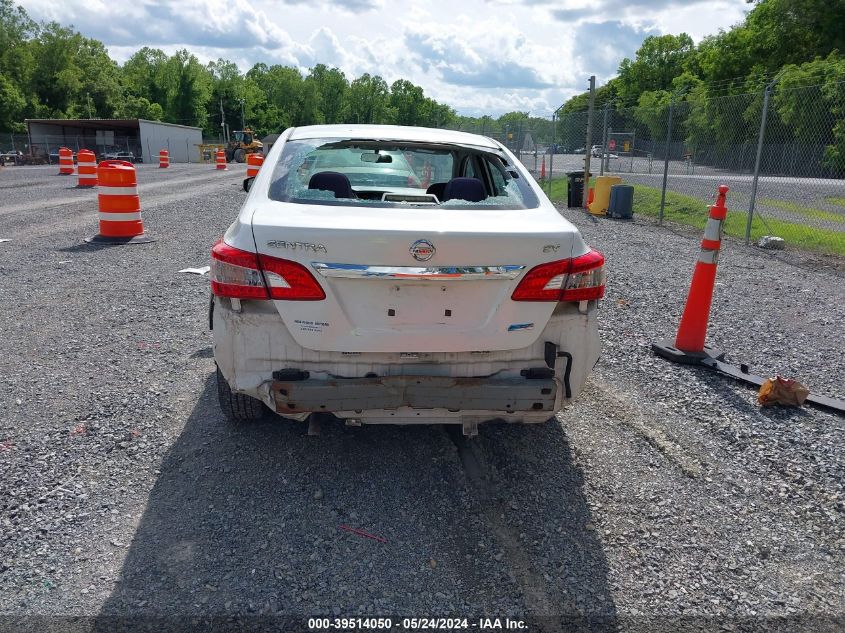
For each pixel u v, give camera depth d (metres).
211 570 2.64
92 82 83.31
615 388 4.61
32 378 4.47
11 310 6.04
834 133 18.75
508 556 2.79
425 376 2.91
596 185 15.95
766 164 22.80
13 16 77.38
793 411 4.30
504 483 3.36
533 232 2.91
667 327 6.09
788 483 3.44
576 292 3.02
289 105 139.12
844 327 6.28
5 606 2.41
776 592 2.64
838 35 45.59
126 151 53.56
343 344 2.87
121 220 9.77
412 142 3.84
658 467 3.56
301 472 3.38
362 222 2.84
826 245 11.26
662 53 87.38
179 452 3.54
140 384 4.41
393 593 2.55
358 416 3.10
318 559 2.72
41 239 9.80
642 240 11.70
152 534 2.85
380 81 150.00
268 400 2.94
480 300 2.92
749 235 11.44
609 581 2.67
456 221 2.96
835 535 3.02
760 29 50.47
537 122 23.62
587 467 3.54
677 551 2.87
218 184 22.98
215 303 3.04
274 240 2.80
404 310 2.88
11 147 52.62
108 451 3.53
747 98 20.03
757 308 6.93
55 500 3.07
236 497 3.15
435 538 2.89
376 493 3.22
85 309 6.14
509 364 3.02
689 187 20.59
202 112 106.25
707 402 4.40
